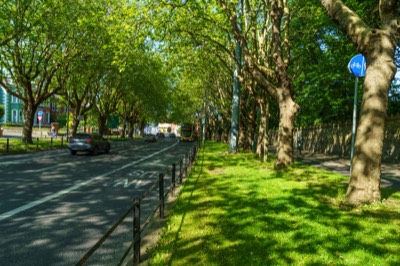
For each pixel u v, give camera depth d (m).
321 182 10.07
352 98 23.00
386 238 4.96
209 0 16.73
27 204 7.86
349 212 6.43
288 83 13.04
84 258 2.46
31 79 25.11
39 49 24.88
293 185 9.53
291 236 5.07
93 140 24.05
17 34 19.42
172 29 17.48
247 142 28.41
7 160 17.89
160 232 5.72
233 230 5.43
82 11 21.19
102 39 23.52
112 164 17.52
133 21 16.17
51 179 11.70
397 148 17.88
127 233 5.82
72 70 27.03
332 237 4.99
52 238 5.52
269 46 17.56
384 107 7.11
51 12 20.17
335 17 7.85
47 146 28.52
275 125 39.41
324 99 24.23
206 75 33.50
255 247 4.66
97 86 36.56
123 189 10.12
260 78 13.28
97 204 8.02
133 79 35.28
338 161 18.97
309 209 6.62
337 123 24.80
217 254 4.41
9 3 19.45
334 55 21.47
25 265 4.44
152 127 145.88
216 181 10.61
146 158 22.08
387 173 13.49
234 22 13.28
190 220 6.13
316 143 29.08
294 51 20.94
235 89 23.00
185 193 8.72
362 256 4.31
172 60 22.53
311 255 4.36
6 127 58.59
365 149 7.13
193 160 18.20
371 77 7.14
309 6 18.20
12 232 5.80
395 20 7.08
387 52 7.07
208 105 55.03
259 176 11.45
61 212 7.19
